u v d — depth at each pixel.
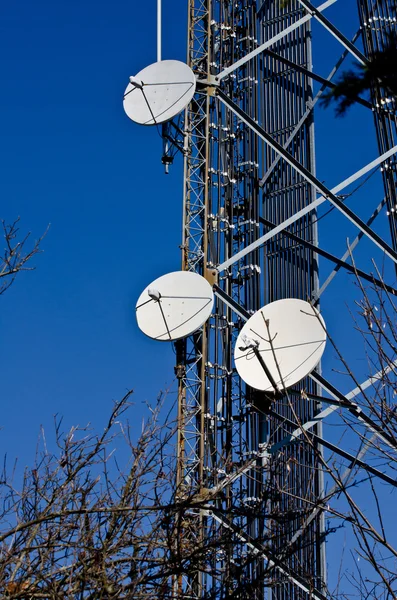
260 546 16.95
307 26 36.94
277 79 37.06
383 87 12.80
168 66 32.44
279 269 34.00
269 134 36.06
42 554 15.90
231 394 30.33
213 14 36.09
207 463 28.16
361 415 17.14
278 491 18.36
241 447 29.25
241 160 35.06
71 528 16.27
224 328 31.59
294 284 33.34
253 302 32.75
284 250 34.09
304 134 35.41
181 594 16.55
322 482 27.22
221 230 32.91
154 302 28.66
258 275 33.19
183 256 31.94
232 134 34.97
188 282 28.77
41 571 15.67
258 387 26.34
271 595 24.52
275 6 37.91
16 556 15.91
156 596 15.88
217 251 32.16
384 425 15.95
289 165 35.34
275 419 29.47
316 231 33.56
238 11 37.28
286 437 29.22
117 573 16.06
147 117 31.78
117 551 16.02
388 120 33.06
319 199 33.09
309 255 33.28
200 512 19.38
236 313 32.00
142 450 17.11
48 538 15.99
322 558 24.00
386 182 33.19
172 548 16.41
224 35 36.50
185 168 33.09
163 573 16.09
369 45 34.59
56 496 16.56
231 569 16.55
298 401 30.41
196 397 29.69
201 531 19.12
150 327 28.31
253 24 36.94
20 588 15.45
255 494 21.33
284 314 27.22
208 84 34.41
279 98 36.69
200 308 28.28
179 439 28.16
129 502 16.59
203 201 32.69
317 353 26.36
